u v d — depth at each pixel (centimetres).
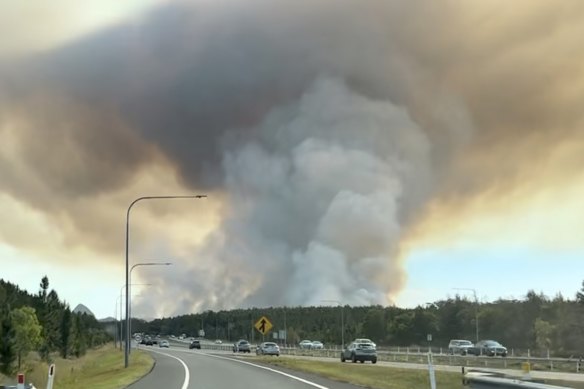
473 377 1280
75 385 3164
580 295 11225
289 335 16300
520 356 8238
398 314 16100
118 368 4825
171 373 3647
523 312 12988
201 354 8281
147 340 16750
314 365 4719
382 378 3772
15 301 12619
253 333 17862
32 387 1600
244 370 3925
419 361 7081
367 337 16125
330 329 17462
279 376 3303
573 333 10356
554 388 1053
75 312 18100
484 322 13625
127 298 5050
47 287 14388
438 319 14912
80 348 15188
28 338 9556
